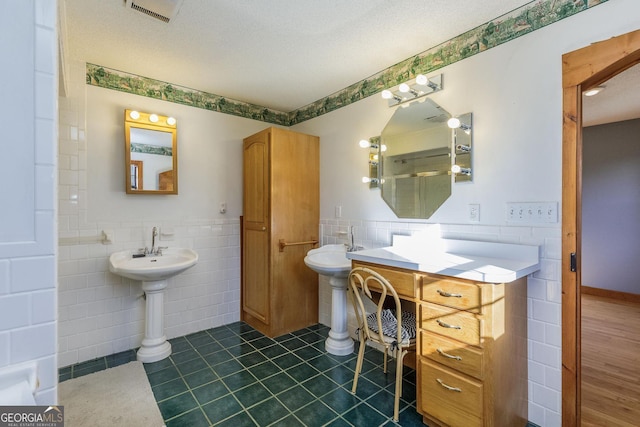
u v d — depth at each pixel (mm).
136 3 1678
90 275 2393
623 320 3225
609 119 3844
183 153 2826
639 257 3807
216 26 1896
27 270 711
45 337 734
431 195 2201
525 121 1727
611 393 1931
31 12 708
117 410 1765
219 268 3064
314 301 3129
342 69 2490
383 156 2529
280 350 2547
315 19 1832
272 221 2799
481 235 1926
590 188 4156
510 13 1777
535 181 1691
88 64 2375
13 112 693
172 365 2297
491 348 1399
